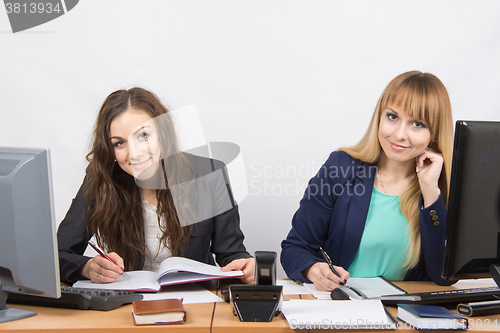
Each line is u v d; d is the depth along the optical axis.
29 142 2.00
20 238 0.95
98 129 1.46
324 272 1.21
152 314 0.89
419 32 1.98
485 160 0.93
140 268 1.48
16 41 1.97
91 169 1.50
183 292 1.16
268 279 0.97
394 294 1.14
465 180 0.93
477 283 1.51
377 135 1.54
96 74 2.02
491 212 0.93
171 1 2.02
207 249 1.54
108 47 2.02
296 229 1.56
